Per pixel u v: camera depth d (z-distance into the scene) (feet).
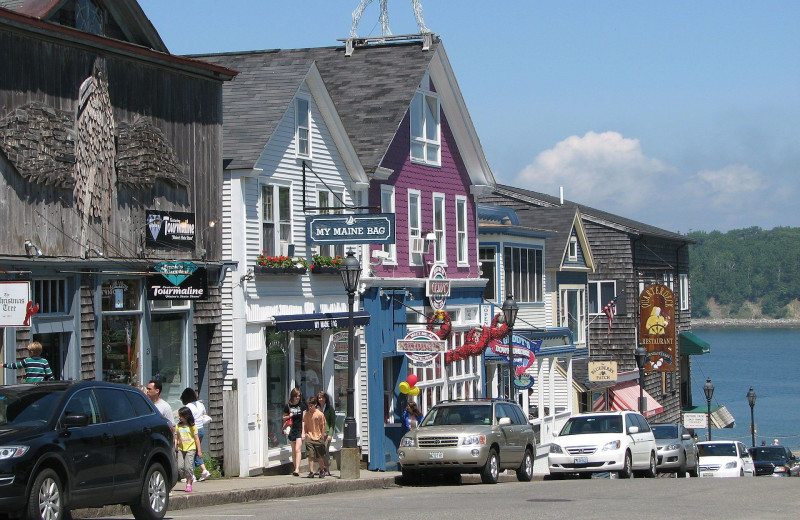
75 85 91.76
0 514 55.36
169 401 103.45
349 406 111.04
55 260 88.02
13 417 60.08
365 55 157.07
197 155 106.42
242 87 123.34
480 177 171.73
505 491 97.04
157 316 102.58
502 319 160.04
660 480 117.29
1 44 84.33
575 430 130.62
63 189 89.97
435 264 156.46
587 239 214.90
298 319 120.67
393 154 146.92
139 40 101.35
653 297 222.28
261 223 116.47
